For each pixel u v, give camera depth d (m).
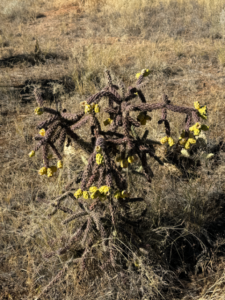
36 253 2.42
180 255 2.54
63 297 2.13
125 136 1.81
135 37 8.44
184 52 6.97
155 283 2.15
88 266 2.24
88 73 5.55
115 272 2.22
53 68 6.26
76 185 2.74
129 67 6.12
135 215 2.54
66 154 3.41
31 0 11.93
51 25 9.62
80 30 9.12
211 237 2.70
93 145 1.96
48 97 5.02
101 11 10.82
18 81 5.57
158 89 5.35
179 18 9.55
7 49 7.30
